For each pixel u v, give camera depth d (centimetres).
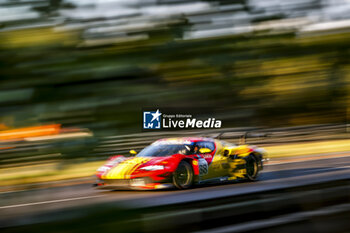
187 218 168
